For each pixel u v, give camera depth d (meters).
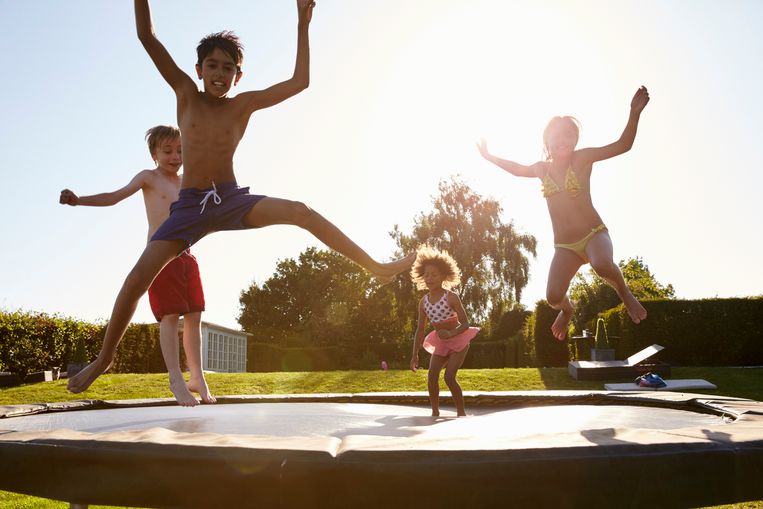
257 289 42.53
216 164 2.72
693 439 1.72
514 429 2.39
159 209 3.89
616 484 1.57
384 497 1.52
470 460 1.53
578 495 1.55
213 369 21.53
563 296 3.49
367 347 28.81
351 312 35.09
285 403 4.66
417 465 1.52
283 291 41.88
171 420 3.01
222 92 2.83
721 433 1.83
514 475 1.53
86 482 1.79
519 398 4.42
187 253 3.97
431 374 3.56
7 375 10.38
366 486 1.53
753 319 12.21
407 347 27.56
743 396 8.54
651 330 12.34
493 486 1.52
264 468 1.58
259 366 27.23
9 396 9.12
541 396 4.39
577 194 3.43
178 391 3.70
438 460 1.53
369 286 35.84
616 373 9.69
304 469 1.55
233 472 1.61
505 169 3.77
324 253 42.19
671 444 1.66
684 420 2.74
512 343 22.52
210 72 2.79
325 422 2.86
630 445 1.64
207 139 2.72
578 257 3.49
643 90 3.29
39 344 12.29
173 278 3.84
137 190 3.86
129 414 3.47
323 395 4.86
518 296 25.70
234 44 2.84
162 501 1.69
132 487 1.72
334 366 28.52
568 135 3.48
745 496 1.67
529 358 21.47
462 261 25.33
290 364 28.56
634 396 3.93
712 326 12.25
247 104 2.81
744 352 12.20
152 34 2.75
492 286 25.69
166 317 3.82
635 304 3.23
